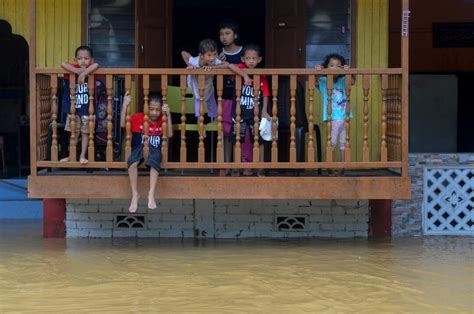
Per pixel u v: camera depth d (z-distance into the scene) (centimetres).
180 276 649
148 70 710
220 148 718
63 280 634
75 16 894
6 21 912
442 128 1293
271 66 905
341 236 846
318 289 607
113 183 730
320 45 899
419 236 858
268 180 730
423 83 1297
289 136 779
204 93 732
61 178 728
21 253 750
